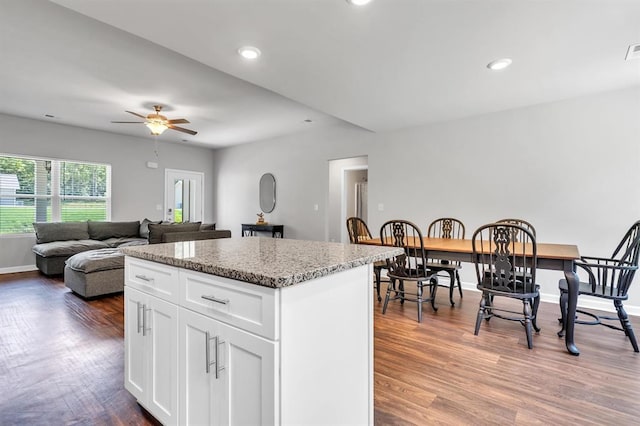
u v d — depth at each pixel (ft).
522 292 8.00
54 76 11.12
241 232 23.25
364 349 4.67
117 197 20.16
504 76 9.46
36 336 8.59
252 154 22.66
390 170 15.93
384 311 10.44
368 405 4.74
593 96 11.06
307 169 19.52
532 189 12.26
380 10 6.28
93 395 5.95
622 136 10.65
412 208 15.21
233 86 12.07
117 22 6.62
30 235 17.06
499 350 7.79
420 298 9.76
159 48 9.23
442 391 6.07
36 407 5.60
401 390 6.10
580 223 11.39
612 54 8.11
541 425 5.13
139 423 5.17
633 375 6.63
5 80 11.50
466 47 7.74
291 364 3.44
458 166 13.92
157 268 4.83
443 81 9.79
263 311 3.38
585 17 6.53
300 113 15.55
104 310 10.71
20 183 16.79
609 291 8.16
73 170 18.56
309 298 3.69
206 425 4.03
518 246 9.40
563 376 6.59
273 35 7.16
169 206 22.71
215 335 3.90
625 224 10.67
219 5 6.07
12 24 7.96
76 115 15.99
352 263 4.22
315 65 8.64
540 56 8.21
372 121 14.23
